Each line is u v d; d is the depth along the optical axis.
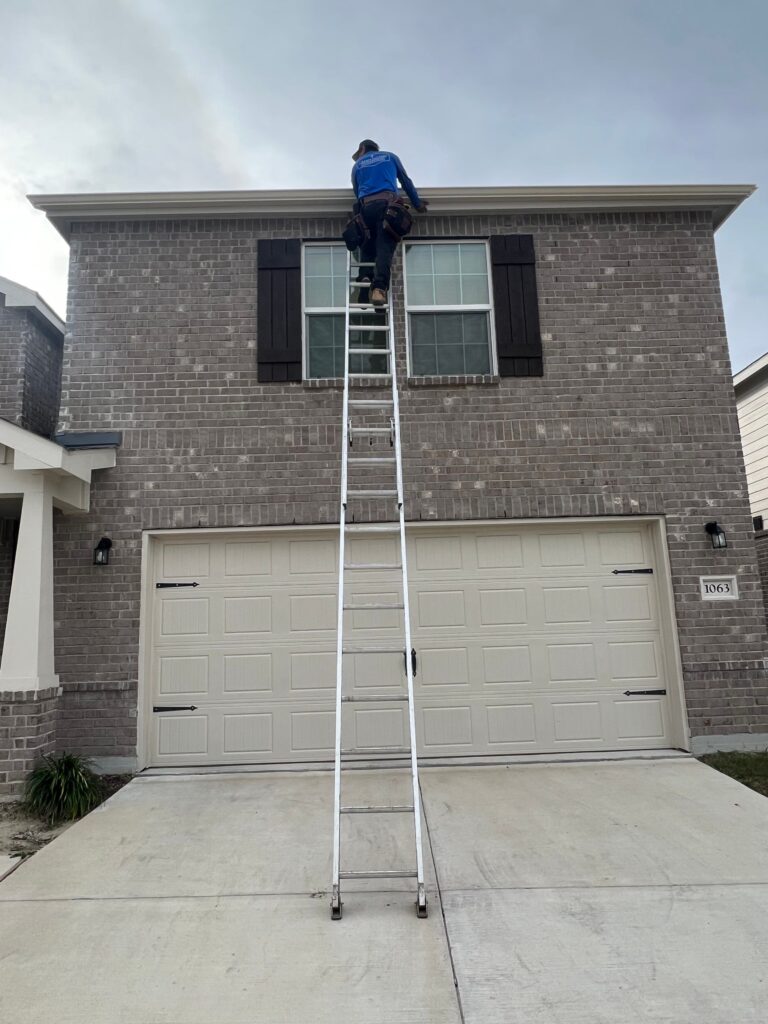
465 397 7.08
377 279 6.58
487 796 5.54
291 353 7.09
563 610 6.91
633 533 7.07
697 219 7.51
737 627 6.78
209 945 3.38
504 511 6.89
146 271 7.21
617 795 5.51
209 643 6.73
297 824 5.03
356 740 6.62
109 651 6.54
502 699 6.75
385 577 6.86
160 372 7.04
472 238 7.42
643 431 7.08
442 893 3.88
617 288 7.34
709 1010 2.83
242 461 6.91
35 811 5.29
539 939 3.38
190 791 5.84
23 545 5.99
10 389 7.54
